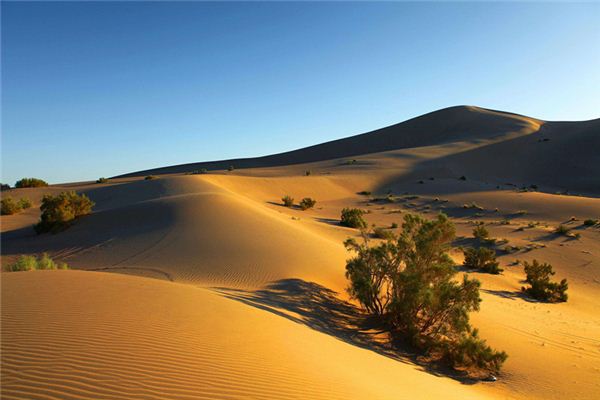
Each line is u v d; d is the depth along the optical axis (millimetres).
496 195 59312
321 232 35500
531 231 39688
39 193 57438
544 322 17750
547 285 24172
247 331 7883
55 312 7109
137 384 5020
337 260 22562
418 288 13516
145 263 20344
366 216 49594
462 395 8953
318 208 57406
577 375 11758
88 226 31891
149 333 6691
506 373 11891
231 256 20703
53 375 4930
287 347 7680
